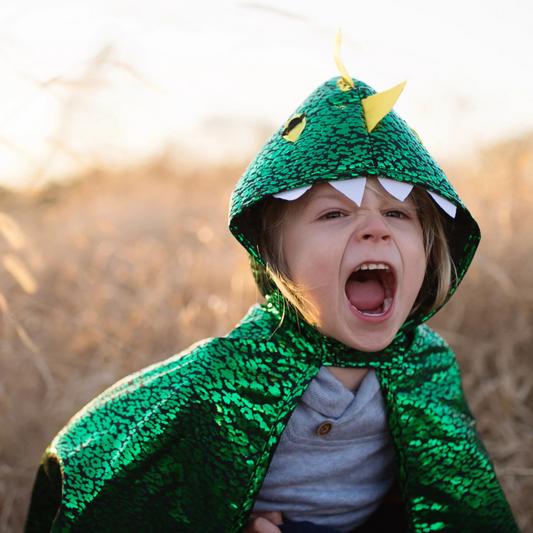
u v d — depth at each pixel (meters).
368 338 1.50
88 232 4.98
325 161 1.45
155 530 1.52
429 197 1.67
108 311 3.44
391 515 1.91
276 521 1.68
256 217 1.69
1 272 3.41
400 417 1.68
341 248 1.47
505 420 2.65
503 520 1.77
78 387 2.84
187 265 3.81
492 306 3.21
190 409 1.54
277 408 1.57
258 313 1.75
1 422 2.58
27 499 2.37
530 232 3.60
